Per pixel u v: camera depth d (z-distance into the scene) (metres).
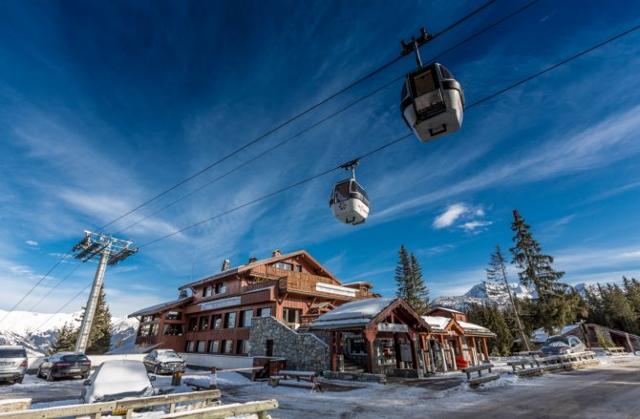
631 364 21.53
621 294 56.72
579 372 17.92
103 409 5.59
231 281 29.86
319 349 17.78
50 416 4.89
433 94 4.39
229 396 12.55
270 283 24.95
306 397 11.98
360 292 29.48
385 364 19.70
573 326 44.50
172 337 31.69
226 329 27.08
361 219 6.82
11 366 16.45
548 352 24.41
